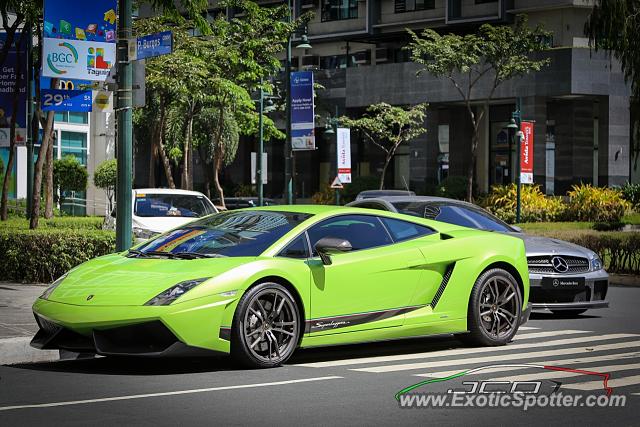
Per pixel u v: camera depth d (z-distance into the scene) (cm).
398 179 6806
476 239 1184
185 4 2214
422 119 5941
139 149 7262
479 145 6397
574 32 5709
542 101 5644
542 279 1502
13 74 2941
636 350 1148
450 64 5344
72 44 1572
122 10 1473
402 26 6406
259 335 1002
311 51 6906
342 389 884
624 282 2394
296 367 1017
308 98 3744
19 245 1888
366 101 6384
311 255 1060
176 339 952
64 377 966
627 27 2908
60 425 735
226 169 7488
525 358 1079
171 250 1080
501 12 5819
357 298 1073
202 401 829
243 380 933
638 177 5925
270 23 4300
